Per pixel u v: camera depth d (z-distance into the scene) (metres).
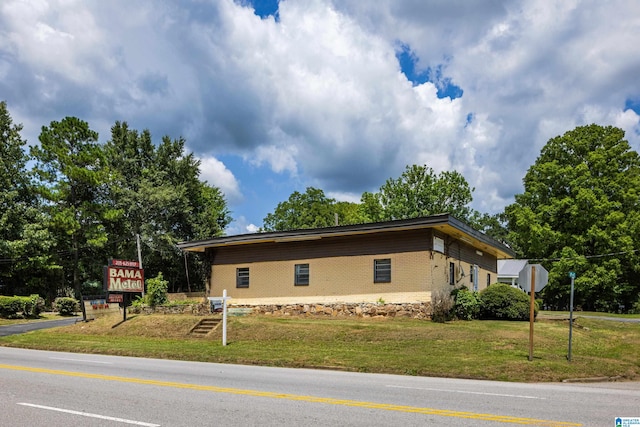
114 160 55.16
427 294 23.58
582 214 42.28
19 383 10.68
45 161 48.38
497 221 74.81
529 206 46.72
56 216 45.81
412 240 24.33
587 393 10.37
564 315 32.72
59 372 12.59
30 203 48.78
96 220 50.34
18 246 41.28
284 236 27.03
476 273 30.16
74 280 49.69
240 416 7.48
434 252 24.03
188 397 9.08
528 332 19.38
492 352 16.17
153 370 13.41
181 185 54.72
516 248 52.22
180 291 58.62
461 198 50.44
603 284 41.19
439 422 7.15
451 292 25.36
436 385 11.25
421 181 50.69
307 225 73.19
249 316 26.41
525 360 14.61
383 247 25.03
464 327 20.52
